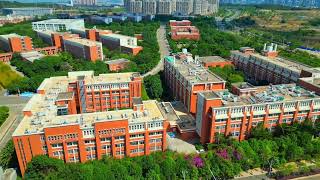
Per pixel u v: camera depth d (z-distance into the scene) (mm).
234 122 152625
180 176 129875
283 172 133625
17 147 129250
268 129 160250
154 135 145125
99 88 195875
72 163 135250
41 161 125812
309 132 154750
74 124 131375
